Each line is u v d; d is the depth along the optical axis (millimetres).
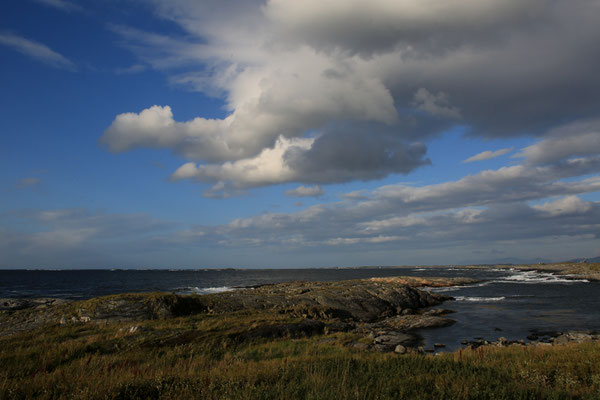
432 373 10641
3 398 10086
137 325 23938
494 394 8070
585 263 164875
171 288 89875
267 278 157750
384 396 7977
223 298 38094
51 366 15336
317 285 62906
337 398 7848
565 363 11547
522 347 16750
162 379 10539
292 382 9531
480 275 157875
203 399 8695
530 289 76750
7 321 28188
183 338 20516
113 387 9938
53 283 116188
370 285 55531
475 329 32719
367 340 24953
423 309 48656
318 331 26812
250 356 17594
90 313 29203
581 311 43250
